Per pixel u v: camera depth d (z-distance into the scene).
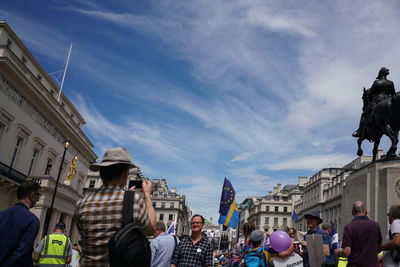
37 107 31.16
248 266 5.46
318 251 5.61
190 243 6.21
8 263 3.46
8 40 28.72
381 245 4.69
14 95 27.33
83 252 2.77
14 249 3.59
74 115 43.66
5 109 26.27
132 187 3.18
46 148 34.03
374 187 9.74
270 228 98.06
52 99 34.84
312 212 6.29
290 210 98.62
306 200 74.12
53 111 33.53
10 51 26.47
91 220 2.74
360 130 11.43
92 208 2.78
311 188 71.50
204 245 6.16
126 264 2.42
